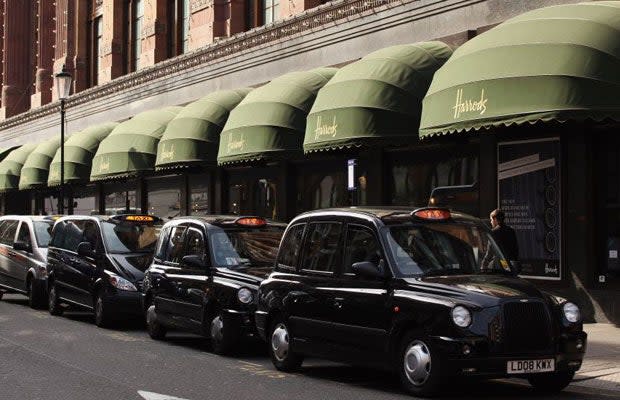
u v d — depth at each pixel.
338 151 22.97
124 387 11.07
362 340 10.92
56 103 44.16
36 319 19.81
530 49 15.40
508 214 18.75
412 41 21.89
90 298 18.73
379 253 11.10
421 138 17.36
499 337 9.81
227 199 30.36
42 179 38.91
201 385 11.23
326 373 12.38
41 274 22.09
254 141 23.03
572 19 15.48
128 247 18.92
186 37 35.34
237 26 31.50
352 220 11.76
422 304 10.10
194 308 14.67
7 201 49.09
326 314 11.57
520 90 15.28
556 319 10.21
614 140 17.14
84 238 19.69
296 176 26.83
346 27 24.16
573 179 17.53
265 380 11.69
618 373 11.55
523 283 10.69
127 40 40.47
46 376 11.94
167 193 34.34
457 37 20.28
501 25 16.66
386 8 22.62
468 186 18.67
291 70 26.73
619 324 16.70
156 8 36.44
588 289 17.23
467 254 11.33
